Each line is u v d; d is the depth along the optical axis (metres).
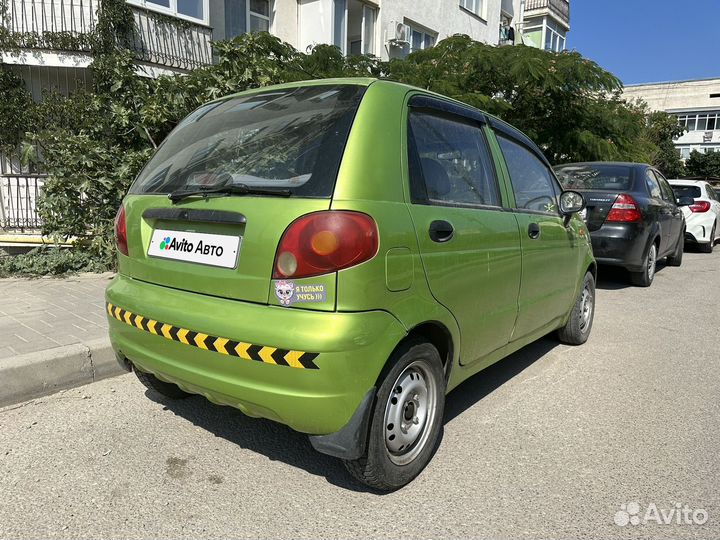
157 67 10.09
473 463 3.03
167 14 10.20
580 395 4.02
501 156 3.68
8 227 8.77
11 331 4.45
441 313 2.77
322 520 2.51
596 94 11.86
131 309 2.88
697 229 12.12
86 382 3.98
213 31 11.41
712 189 13.46
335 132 2.57
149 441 3.19
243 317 2.41
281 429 3.37
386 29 15.32
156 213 2.86
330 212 2.32
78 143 6.57
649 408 3.80
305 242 2.31
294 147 2.63
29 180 8.75
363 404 2.38
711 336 5.59
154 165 3.27
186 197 2.74
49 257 6.98
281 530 2.43
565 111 11.45
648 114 34.19
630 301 7.18
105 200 6.91
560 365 4.64
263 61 7.57
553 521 2.54
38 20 9.21
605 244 7.33
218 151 2.94
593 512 2.61
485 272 3.16
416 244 2.60
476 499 2.70
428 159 2.90
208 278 2.60
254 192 2.54
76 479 2.79
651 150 19.92
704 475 2.95
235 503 2.62
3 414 3.48
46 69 9.66
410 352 2.62
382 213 2.45
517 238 3.54
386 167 2.57
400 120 2.76
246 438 3.25
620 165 8.16
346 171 2.42
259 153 2.74
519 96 11.27
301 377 2.28
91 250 7.06
